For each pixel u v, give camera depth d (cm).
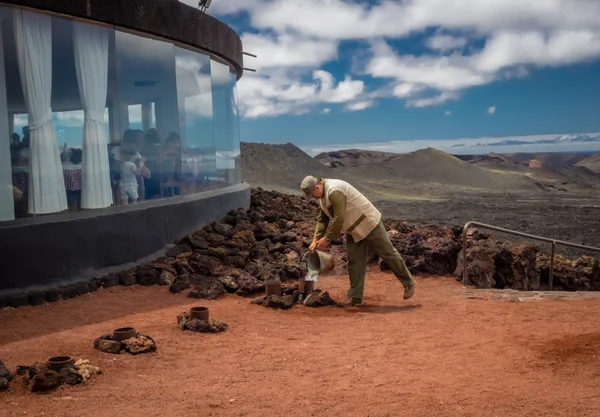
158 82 1116
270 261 1047
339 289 918
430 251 1037
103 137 993
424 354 572
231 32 1412
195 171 1256
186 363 548
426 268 1032
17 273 799
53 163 914
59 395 463
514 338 614
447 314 746
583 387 462
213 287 858
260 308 786
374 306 808
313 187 787
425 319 724
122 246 952
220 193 1296
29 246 812
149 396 462
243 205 1454
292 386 484
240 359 561
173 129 1159
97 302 798
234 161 1576
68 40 936
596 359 529
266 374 516
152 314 746
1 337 636
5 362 543
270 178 5212
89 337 628
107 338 596
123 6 995
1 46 854
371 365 539
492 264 1023
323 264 824
